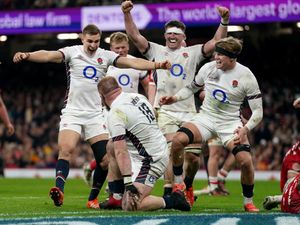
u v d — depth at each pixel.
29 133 32.34
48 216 9.22
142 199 9.89
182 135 10.81
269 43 34.62
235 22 26.23
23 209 10.83
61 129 11.29
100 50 11.42
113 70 12.87
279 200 10.60
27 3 30.44
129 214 9.43
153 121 10.12
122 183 10.50
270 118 31.23
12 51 36.22
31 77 38.41
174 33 12.18
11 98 35.75
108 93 9.95
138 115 9.92
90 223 8.41
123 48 12.27
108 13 28.09
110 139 10.38
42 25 29.38
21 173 28.70
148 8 27.58
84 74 11.30
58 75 38.34
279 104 32.41
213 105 11.02
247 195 10.75
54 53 11.16
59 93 36.16
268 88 34.00
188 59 12.27
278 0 25.61
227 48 10.68
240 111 11.14
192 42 33.69
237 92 10.85
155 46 12.42
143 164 10.00
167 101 11.28
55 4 30.03
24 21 29.61
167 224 8.45
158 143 10.06
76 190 17.48
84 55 11.31
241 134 10.55
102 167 11.12
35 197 14.33
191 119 11.38
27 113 34.16
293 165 10.45
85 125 11.33
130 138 10.00
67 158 11.09
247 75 10.83
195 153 11.54
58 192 10.73
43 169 28.53
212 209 11.12
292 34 34.31
